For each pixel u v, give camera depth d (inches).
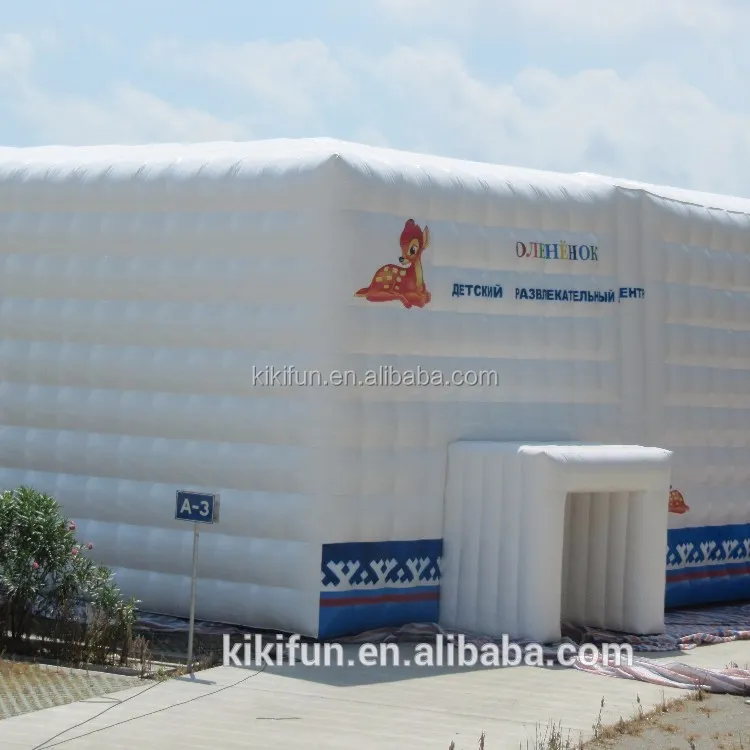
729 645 562.9
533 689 463.5
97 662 489.7
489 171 592.1
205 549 546.0
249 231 542.0
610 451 546.9
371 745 384.8
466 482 551.2
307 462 525.3
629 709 436.1
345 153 533.6
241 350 544.4
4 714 408.8
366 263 531.8
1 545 511.2
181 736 387.9
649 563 559.2
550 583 528.4
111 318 577.6
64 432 589.6
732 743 393.1
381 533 538.9
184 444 557.3
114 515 572.4
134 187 571.5
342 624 526.6
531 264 583.2
